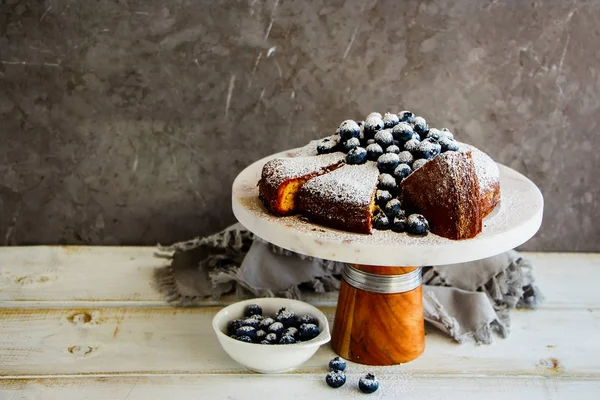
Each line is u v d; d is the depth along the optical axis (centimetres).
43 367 96
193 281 112
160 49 117
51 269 117
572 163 123
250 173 109
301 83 119
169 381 95
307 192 96
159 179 122
